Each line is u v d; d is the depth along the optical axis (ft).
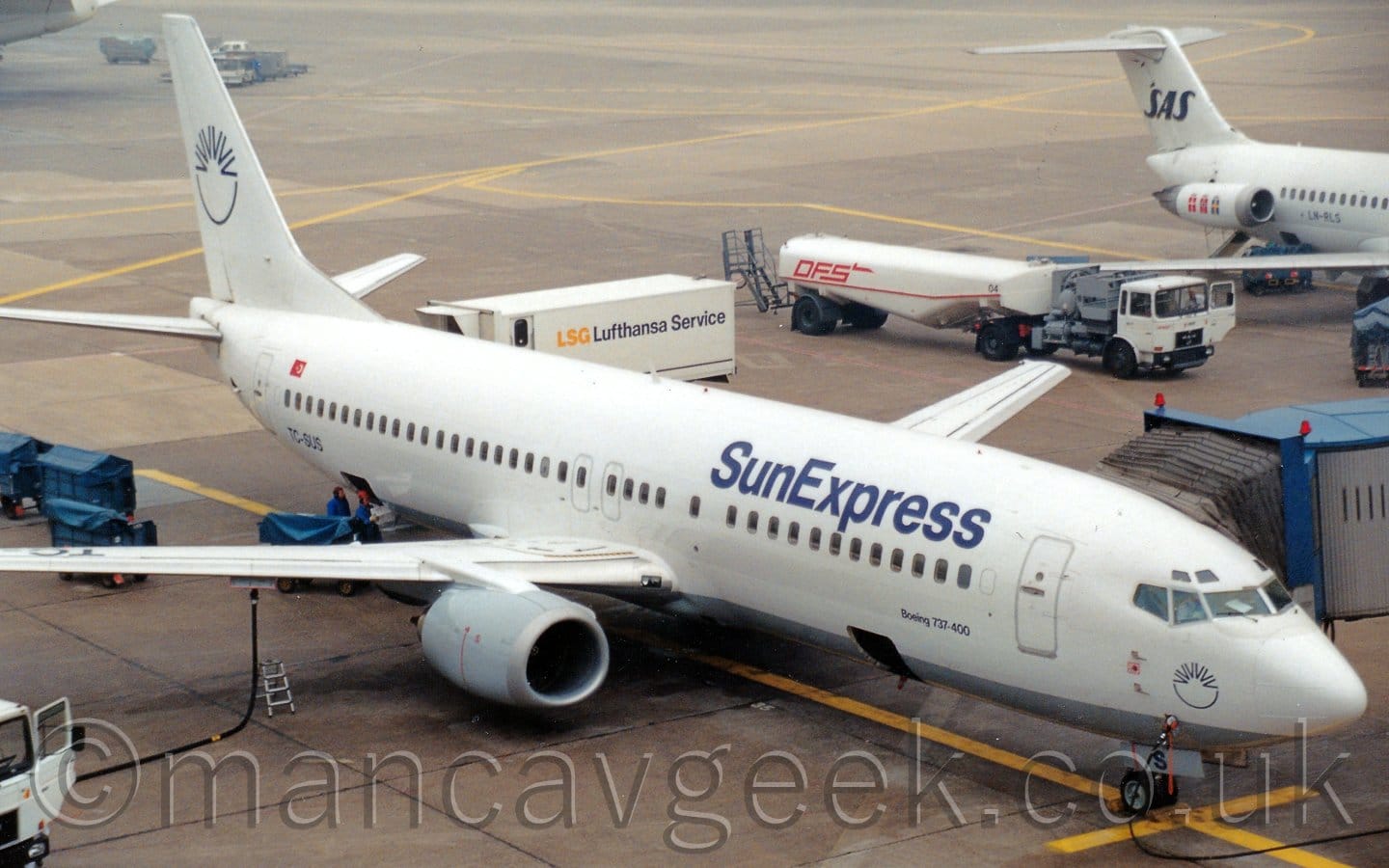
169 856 80.18
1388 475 98.89
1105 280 185.26
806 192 321.11
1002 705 89.40
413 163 364.99
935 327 202.69
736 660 107.76
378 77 554.87
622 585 101.14
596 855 80.33
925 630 89.45
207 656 108.78
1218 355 195.52
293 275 135.54
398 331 129.18
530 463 111.75
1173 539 83.35
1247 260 197.98
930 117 439.63
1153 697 81.76
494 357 121.29
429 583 103.91
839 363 195.93
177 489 147.33
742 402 106.83
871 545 91.35
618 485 105.70
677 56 627.87
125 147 381.40
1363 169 216.74
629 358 164.04
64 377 185.98
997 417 120.98
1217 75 512.22
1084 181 329.52
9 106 451.12
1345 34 653.30
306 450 131.03
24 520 139.33
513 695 91.91
